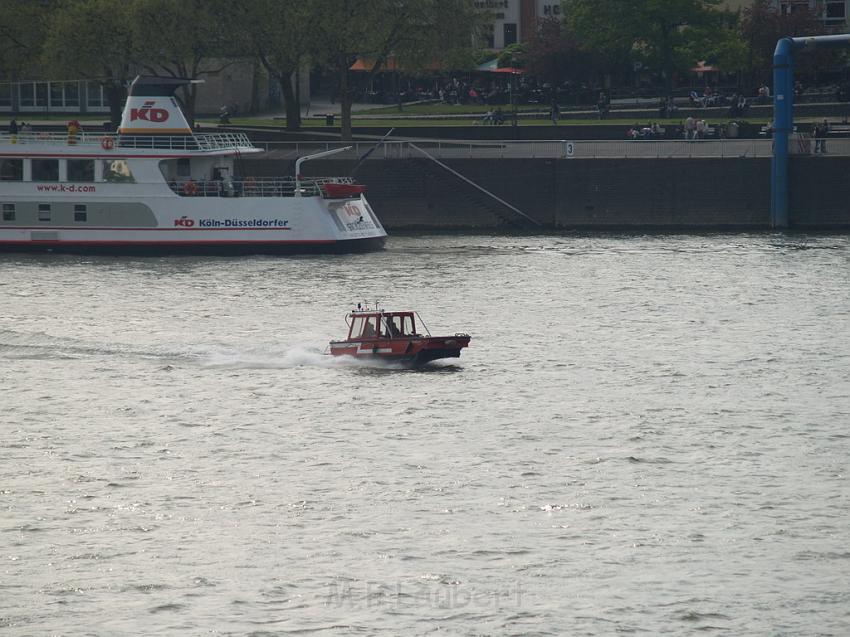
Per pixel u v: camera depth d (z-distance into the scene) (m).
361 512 180.88
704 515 179.38
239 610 156.12
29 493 187.62
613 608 156.25
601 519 178.38
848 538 172.38
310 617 154.75
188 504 183.75
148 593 159.50
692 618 154.25
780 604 156.88
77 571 164.50
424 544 171.38
